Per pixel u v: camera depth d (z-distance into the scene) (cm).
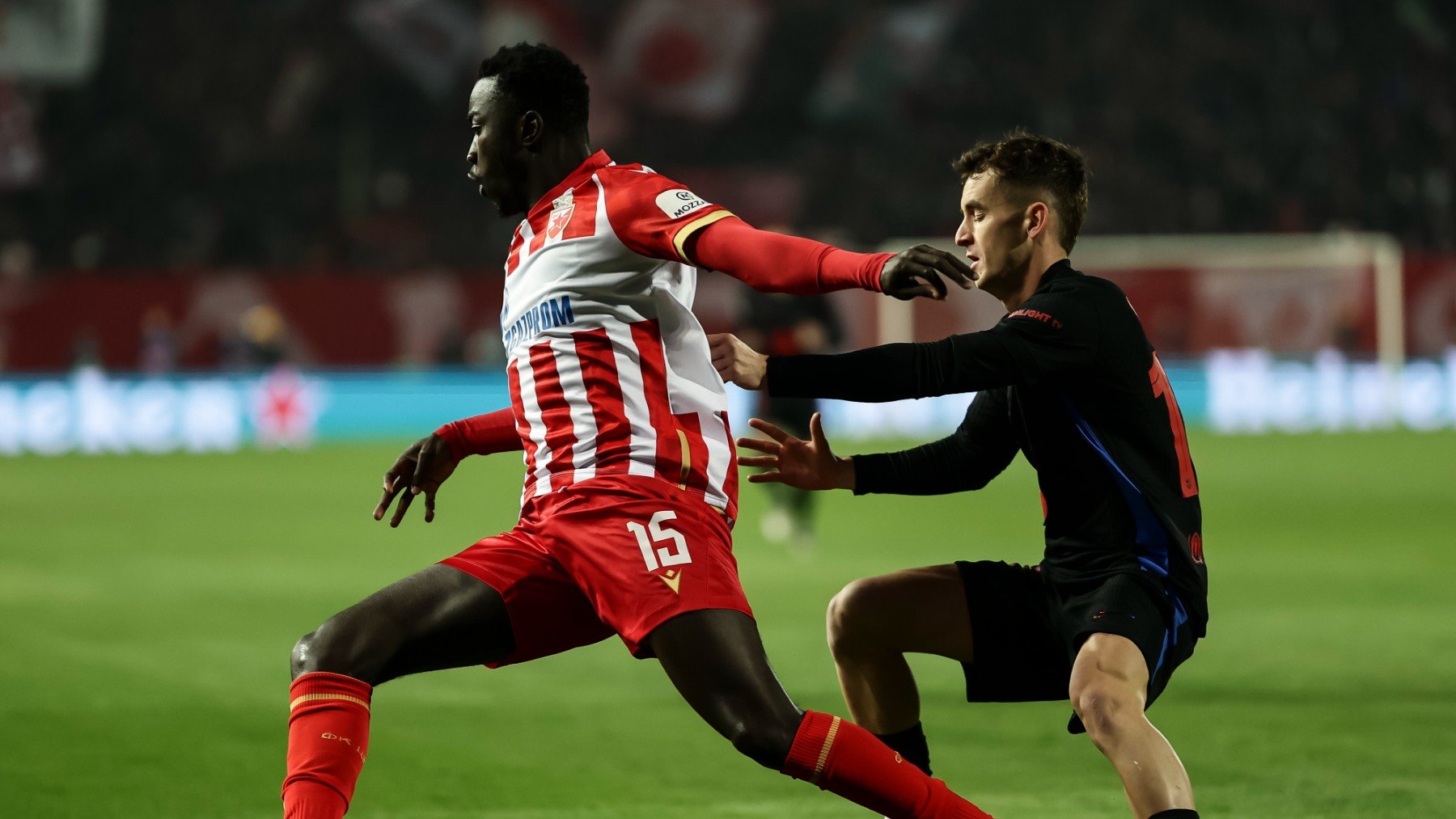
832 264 1193
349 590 3647
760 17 11656
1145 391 1367
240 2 11806
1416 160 12081
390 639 1298
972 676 1474
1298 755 2044
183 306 9788
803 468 1490
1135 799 1234
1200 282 10412
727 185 11281
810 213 11469
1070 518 1404
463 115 11819
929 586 1462
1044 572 1433
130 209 11225
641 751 2123
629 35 11625
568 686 2606
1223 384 9456
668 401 1327
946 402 9106
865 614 1465
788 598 3522
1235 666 2689
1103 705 1267
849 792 1245
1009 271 1416
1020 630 1445
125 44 11569
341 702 1273
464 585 1323
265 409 8806
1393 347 10294
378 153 11700
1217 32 12269
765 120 12119
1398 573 3794
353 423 9075
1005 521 5122
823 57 12181
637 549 1281
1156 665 1323
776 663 2766
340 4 11719
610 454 1316
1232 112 12150
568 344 1330
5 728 2244
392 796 1873
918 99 12131
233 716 2339
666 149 11988
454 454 1505
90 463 7475
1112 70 12206
